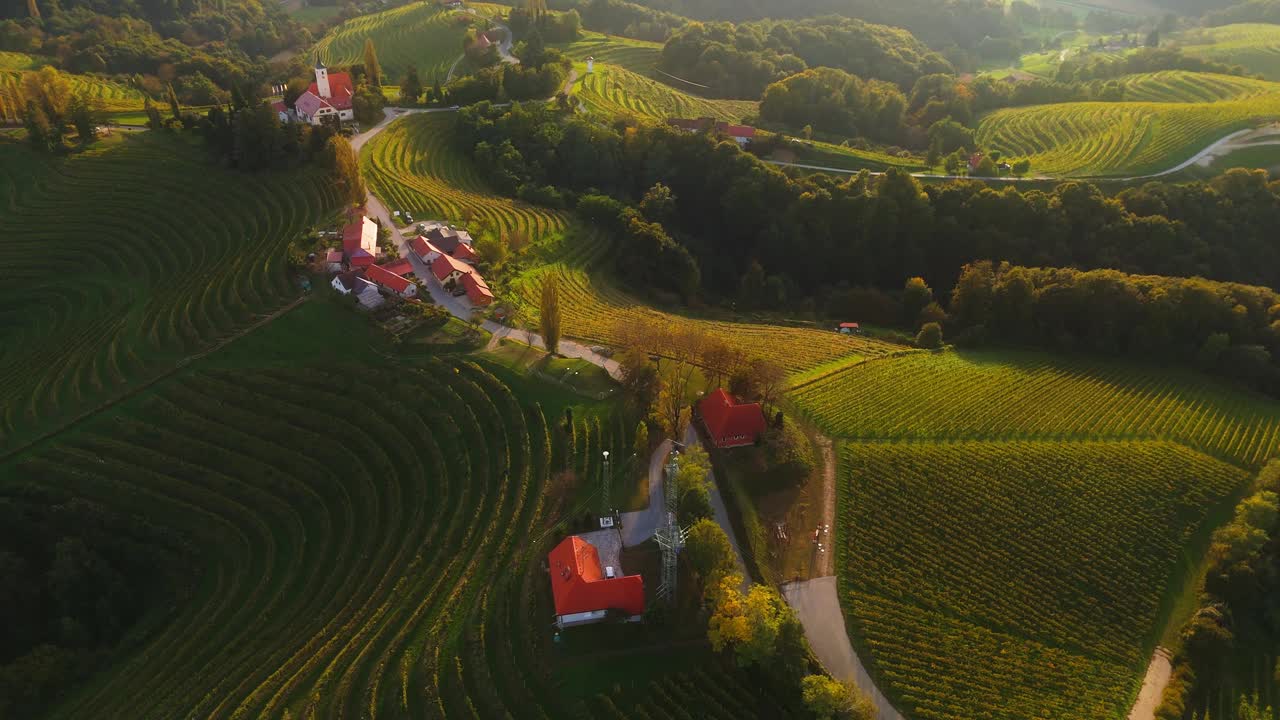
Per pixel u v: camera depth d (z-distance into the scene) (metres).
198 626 88.69
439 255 132.12
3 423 109.88
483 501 92.81
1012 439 106.12
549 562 80.12
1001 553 88.75
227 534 98.31
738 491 92.00
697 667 72.56
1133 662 80.12
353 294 124.12
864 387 115.12
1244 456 106.12
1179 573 90.25
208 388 111.94
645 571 81.44
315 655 77.56
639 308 140.12
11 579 91.88
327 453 103.88
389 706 70.62
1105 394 118.44
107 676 86.25
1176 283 132.00
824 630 79.00
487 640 75.69
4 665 88.12
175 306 127.81
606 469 88.38
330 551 94.25
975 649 78.69
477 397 105.94
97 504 99.81
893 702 73.69
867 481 95.81
